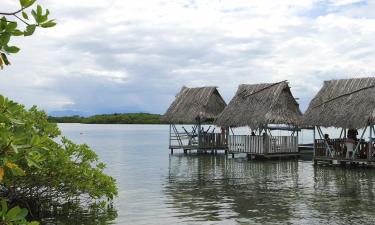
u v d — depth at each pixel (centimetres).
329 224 1146
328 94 2550
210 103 3456
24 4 313
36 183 1129
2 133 346
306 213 1273
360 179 1970
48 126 1140
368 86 2384
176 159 2972
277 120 2798
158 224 1148
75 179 1184
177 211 1302
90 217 1209
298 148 3114
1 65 322
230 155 3284
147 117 11675
